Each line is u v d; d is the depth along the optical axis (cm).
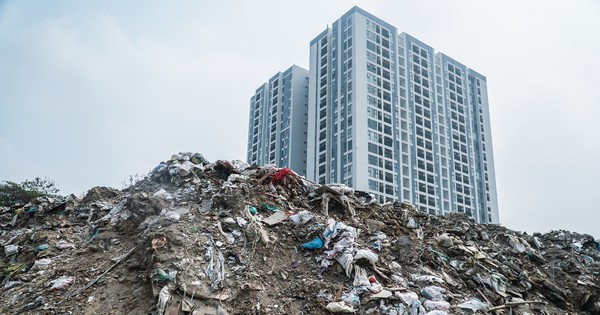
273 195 1092
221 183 1134
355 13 5494
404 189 5228
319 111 5700
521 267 1088
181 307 660
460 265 977
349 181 4909
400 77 5738
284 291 762
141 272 765
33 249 946
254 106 7281
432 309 741
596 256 1351
